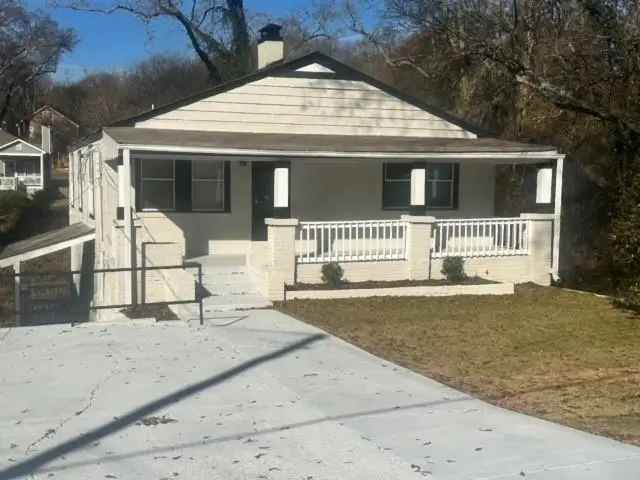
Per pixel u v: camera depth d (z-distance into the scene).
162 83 57.09
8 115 78.50
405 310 12.50
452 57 20.97
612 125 16.55
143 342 9.72
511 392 7.54
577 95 16.58
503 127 23.48
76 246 23.70
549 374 8.31
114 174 15.74
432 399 7.20
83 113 70.94
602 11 15.30
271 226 13.55
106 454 5.62
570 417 6.64
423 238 14.77
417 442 5.85
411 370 8.45
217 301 12.64
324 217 16.97
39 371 8.19
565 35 16.53
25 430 6.19
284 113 16.59
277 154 13.84
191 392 7.38
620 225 12.33
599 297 14.11
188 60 56.44
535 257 15.69
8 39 68.25
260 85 16.41
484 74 22.52
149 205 15.84
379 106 17.27
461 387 7.73
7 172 53.62
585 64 16.17
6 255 20.86
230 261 15.07
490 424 6.34
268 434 6.09
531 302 13.53
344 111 17.00
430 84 27.09
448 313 12.29
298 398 7.21
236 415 6.63
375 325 11.18
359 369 8.45
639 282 12.07
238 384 7.71
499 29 16.97
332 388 7.59
